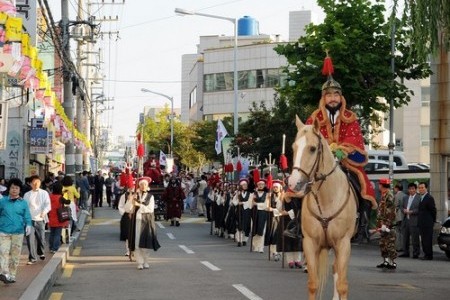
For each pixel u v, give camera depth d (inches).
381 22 1058.7
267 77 2832.2
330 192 400.5
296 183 381.7
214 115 3021.7
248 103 2883.9
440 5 598.5
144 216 700.0
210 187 1486.2
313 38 1063.6
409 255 933.8
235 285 584.4
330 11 1069.8
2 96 1024.9
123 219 840.3
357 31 1026.7
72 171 1274.6
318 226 402.0
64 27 1197.1
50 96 1003.9
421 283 622.2
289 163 1451.8
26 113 1320.1
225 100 2987.2
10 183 581.6
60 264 704.4
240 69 2920.8
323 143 397.7
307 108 1466.5
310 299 402.3
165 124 3742.6
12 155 1314.0
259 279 624.7
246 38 3403.1
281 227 719.1
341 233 404.8
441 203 1067.9
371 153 1612.9
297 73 1075.3
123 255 845.8
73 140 1304.1
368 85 1072.8
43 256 732.7
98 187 2039.9
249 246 992.2
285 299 511.2
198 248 951.0
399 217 949.8
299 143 390.0
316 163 388.8
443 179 1069.8
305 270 682.2
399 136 2677.2
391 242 732.7
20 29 655.8
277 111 1489.9
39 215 726.5
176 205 1381.6
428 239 890.7
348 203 407.5
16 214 573.3
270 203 811.4
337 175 405.7
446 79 1060.5
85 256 836.0
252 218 916.0
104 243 1007.0
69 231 906.7
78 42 1797.5
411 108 2420.0
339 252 405.7
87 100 2342.5
